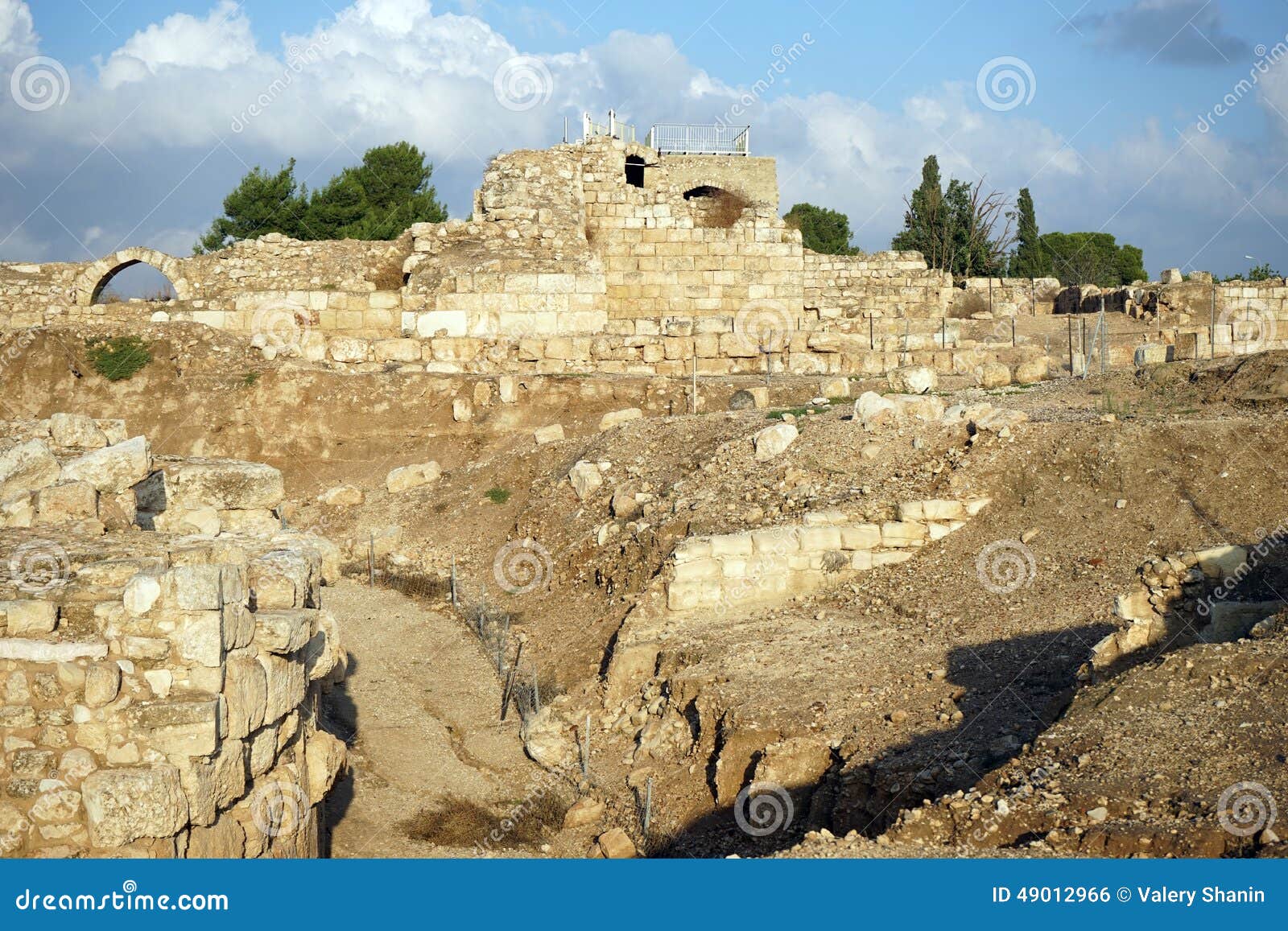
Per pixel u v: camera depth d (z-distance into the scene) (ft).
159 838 27.66
